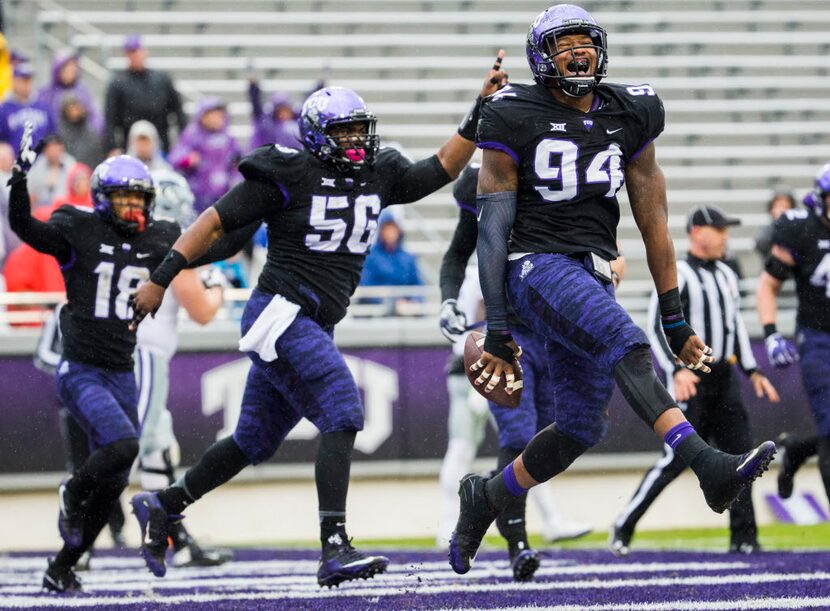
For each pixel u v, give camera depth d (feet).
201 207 123.24
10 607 53.47
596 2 175.83
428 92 166.40
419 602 51.47
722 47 175.11
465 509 48.47
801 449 81.56
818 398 76.64
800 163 168.55
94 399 61.62
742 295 111.55
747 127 168.86
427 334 105.19
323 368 53.26
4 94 124.57
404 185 56.08
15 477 101.04
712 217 80.74
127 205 62.23
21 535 101.35
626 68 170.91
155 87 129.70
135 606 52.49
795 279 79.15
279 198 53.93
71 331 62.90
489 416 92.84
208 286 74.59
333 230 54.29
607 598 51.55
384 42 169.48
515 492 47.44
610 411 106.63
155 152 123.03
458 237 64.23
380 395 104.53
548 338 45.52
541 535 102.53
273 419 56.24
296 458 104.17
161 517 57.62
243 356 103.40
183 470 102.17
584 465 106.42
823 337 77.36
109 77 129.90
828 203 77.46
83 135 128.67
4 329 103.14
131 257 63.00
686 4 177.99
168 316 77.61
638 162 45.80
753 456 38.52
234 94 161.79
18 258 104.53
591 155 44.34
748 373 82.64
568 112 44.52
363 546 94.68
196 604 52.65
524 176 44.57
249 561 81.25
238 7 170.71
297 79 166.20
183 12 169.58
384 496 104.94
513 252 44.96
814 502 108.06
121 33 167.84
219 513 103.86
